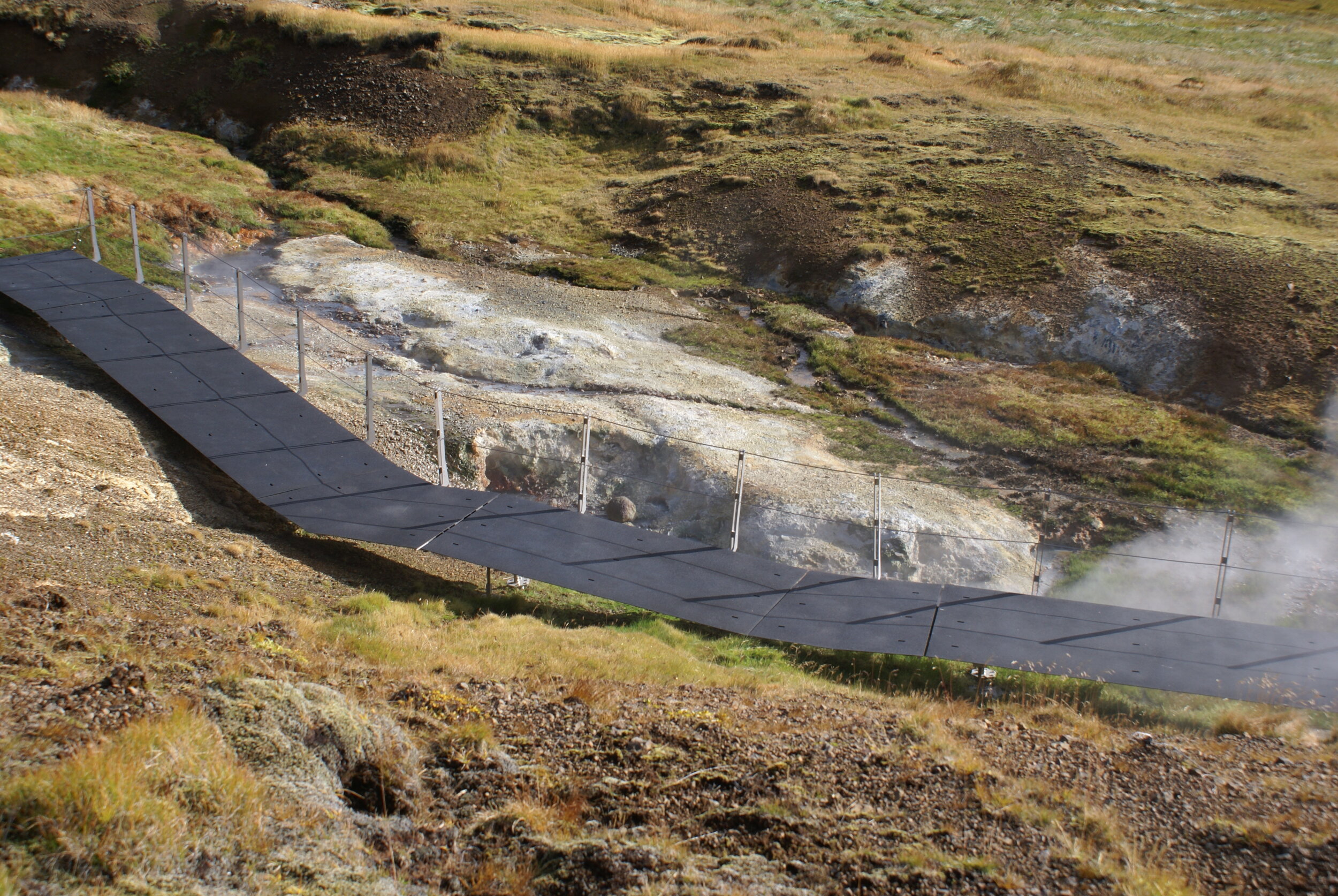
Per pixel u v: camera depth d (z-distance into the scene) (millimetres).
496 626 11109
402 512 13242
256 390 15992
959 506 16969
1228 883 6016
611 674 9852
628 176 33688
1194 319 22828
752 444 18438
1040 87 37500
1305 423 20031
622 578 12281
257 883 4977
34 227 22328
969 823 6551
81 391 15242
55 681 6707
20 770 5289
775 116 35312
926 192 29641
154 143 31734
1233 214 27484
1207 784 7488
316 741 6320
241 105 35562
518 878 5574
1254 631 11750
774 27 46688
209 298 22031
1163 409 20844
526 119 35719
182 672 7211
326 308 22953
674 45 42875
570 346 22250
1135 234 26016
